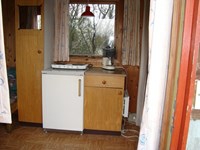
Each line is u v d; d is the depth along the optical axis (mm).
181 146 774
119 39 3029
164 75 880
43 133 2693
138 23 2895
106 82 2547
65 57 3045
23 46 2664
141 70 2812
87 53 3123
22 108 2807
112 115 2617
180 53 770
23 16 2662
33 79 2717
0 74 898
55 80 2570
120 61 3074
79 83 2543
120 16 2973
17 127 2836
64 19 2945
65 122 2662
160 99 898
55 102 2623
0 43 865
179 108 770
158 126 918
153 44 863
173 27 811
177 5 794
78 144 2441
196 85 756
